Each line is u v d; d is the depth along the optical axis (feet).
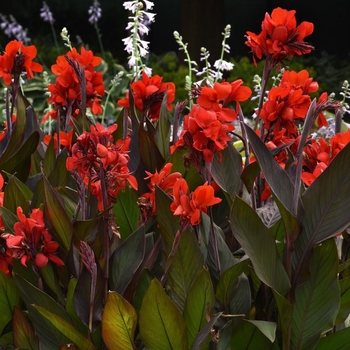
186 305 6.97
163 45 64.03
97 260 7.13
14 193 8.27
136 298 7.39
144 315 6.67
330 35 64.34
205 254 7.66
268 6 64.90
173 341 6.77
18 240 6.78
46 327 7.25
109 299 6.46
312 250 7.30
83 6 65.77
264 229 7.17
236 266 7.29
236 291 7.66
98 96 10.29
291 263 7.39
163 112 9.43
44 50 46.93
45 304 7.14
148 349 6.85
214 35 43.39
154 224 8.70
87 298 7.11
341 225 7.13
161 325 6.70
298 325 7.41
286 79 9.24
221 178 8.70
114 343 6.75
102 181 6.77
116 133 10.84
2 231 7.07
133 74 13.93
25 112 10.22
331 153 8.05
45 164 10.27
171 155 8.97
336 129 9.02
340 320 7.80
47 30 64.59
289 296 7.31
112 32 64.49
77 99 10.22
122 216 9.26
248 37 8.70
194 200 6.70
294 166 8.33
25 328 7.16
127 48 13.67
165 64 45.27
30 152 9.81
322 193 7.27
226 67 14.99
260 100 8.80
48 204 7.14
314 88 9.09
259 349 7.52
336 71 50.31
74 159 6.71
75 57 10.19
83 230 7.21
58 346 7.29
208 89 7.86
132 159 9.62
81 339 6.82
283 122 8.42
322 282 7.29
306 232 7.29
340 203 7.18
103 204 6.83
